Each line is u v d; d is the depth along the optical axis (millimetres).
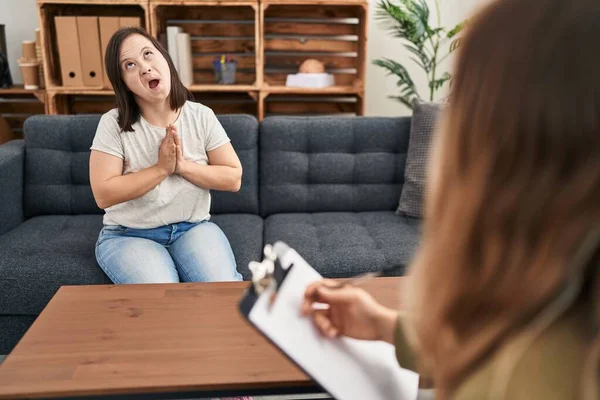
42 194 2291
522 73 373
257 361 1053
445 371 452
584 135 355
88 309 1252
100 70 3098
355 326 869
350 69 3490
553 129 361
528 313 404
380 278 1428
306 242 2018
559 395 381
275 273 827
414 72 3578
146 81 1723
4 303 1771
